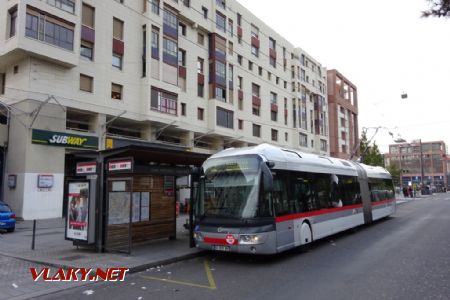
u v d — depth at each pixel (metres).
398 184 72.31
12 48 20.64
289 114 49.75
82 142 23.73
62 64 22.89
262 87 44.28
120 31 27.36
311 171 12.06
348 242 12.59
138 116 27.78
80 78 24.39
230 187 9.59
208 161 10.30
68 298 6.65
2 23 21.69
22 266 9.14
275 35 48.03
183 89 32.81
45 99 22.06
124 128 27.75
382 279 7.49
